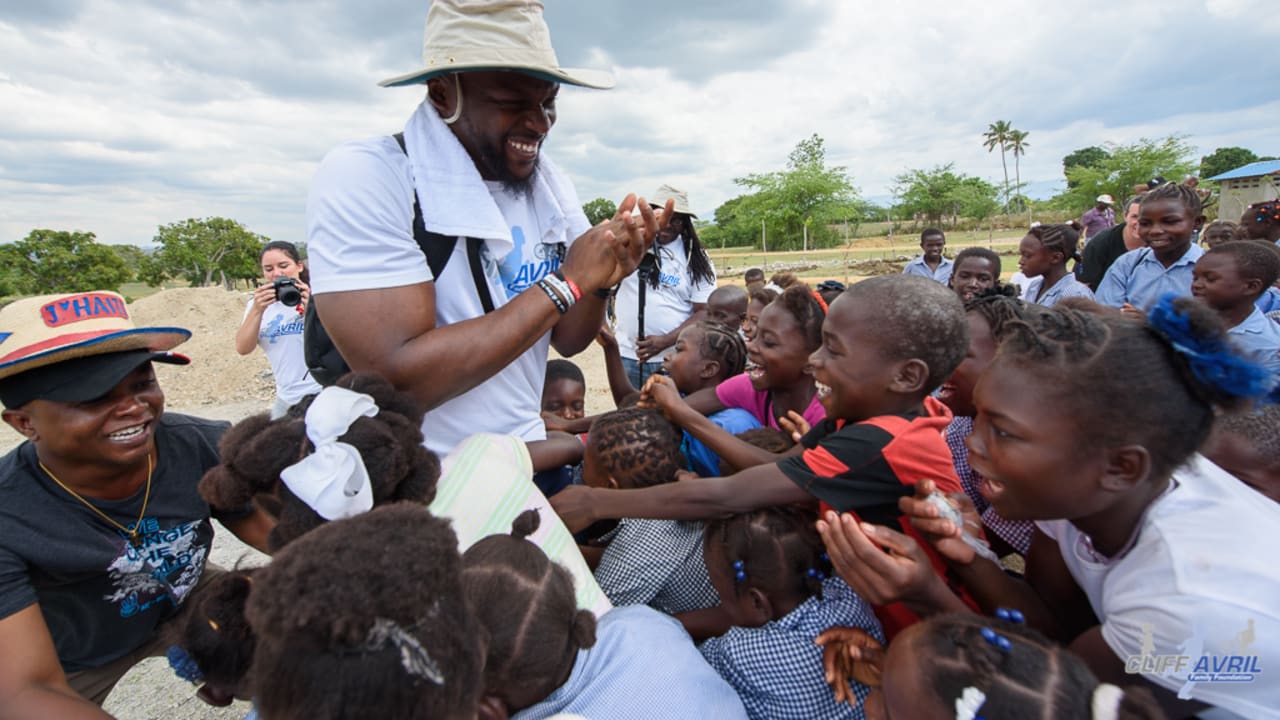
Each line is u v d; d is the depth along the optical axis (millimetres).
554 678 1360
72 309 1739
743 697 1680
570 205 2260
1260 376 1148
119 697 3176
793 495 1722
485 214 1795
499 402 1998
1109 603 1347
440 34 1699
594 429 2150
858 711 1610
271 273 5141
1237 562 1201
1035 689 1084
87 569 1940
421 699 935
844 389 1812
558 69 1751
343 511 1377
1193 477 1385
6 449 7703
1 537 1774
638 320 5270
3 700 1666
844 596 1759
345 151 1729
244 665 1505
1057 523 1616
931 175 68000
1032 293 6559
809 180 53688
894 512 1758
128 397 1807
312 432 1461
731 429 2670
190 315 13812
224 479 1514
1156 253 4848
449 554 1040
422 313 1672
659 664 1504
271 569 971
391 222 1680
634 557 2029
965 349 1783
